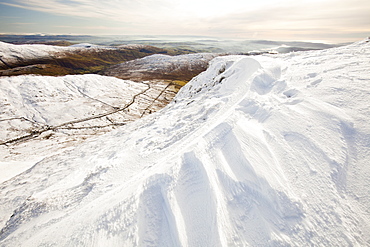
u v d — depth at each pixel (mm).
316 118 7895
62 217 9039
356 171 5613
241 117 10102
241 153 7332
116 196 7590
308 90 10375
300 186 5668
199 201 6016
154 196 6535
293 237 4613
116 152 16531
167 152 11758
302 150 6797
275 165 6543
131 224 5832
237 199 5855
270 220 5105
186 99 28750
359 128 6762
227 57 32875
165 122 18984
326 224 4676
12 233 9836
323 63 14359
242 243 4793
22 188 16797
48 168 21656
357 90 8586
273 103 10625
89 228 6160
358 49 16734
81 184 12828
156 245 5203
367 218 4590
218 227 5160
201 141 8656
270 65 17203
